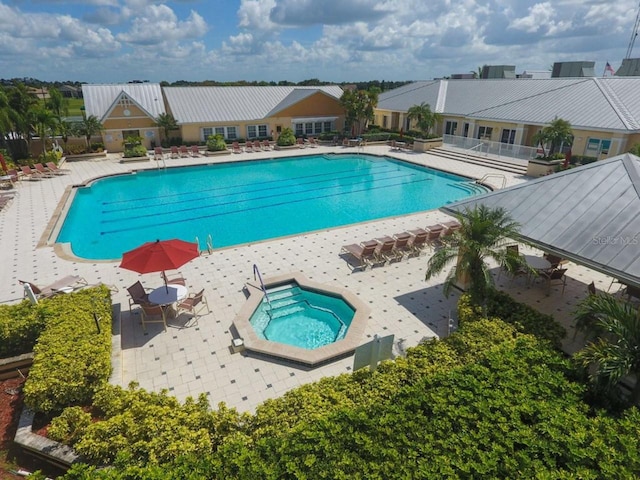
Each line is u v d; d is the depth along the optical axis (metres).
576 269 15.53
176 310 12.62
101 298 11.84
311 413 7.43
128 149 35.66
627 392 8.80
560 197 11.74
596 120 29.47
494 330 9.79
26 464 7.66
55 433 7.59
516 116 34.56
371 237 18.89
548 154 31.50
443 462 6.16
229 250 17.52
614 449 6.35
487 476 5.98
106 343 9.81
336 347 10.83
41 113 32.34
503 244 11.12
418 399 7.49
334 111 47.78
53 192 26.16
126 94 38.00
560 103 33.31
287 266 15.98
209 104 43.38
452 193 27.72
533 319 10.32
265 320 12.75
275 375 10.13
